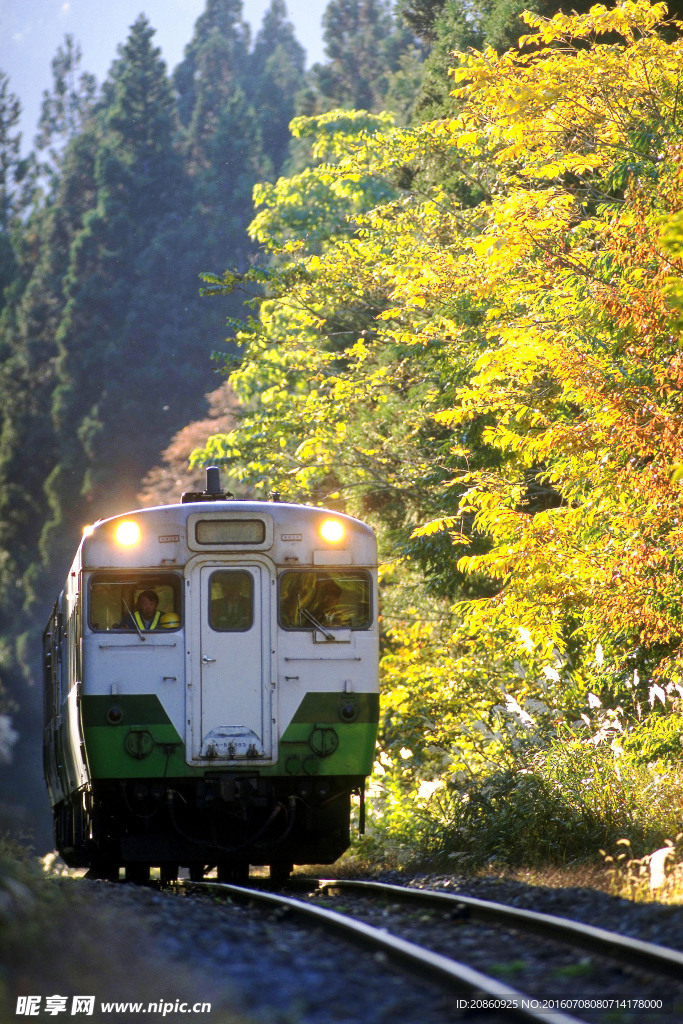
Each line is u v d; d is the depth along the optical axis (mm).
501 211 60531
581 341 56312
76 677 49406
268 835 48625
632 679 55031
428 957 24609
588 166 62062
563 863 45750
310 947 28656
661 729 50781
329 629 48344
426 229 87625
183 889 46438
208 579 47969
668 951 24594
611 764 49875
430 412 89062
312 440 91562
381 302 103188
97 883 38094
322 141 155625
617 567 49281
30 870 36250
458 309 71625
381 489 95250
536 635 55281
